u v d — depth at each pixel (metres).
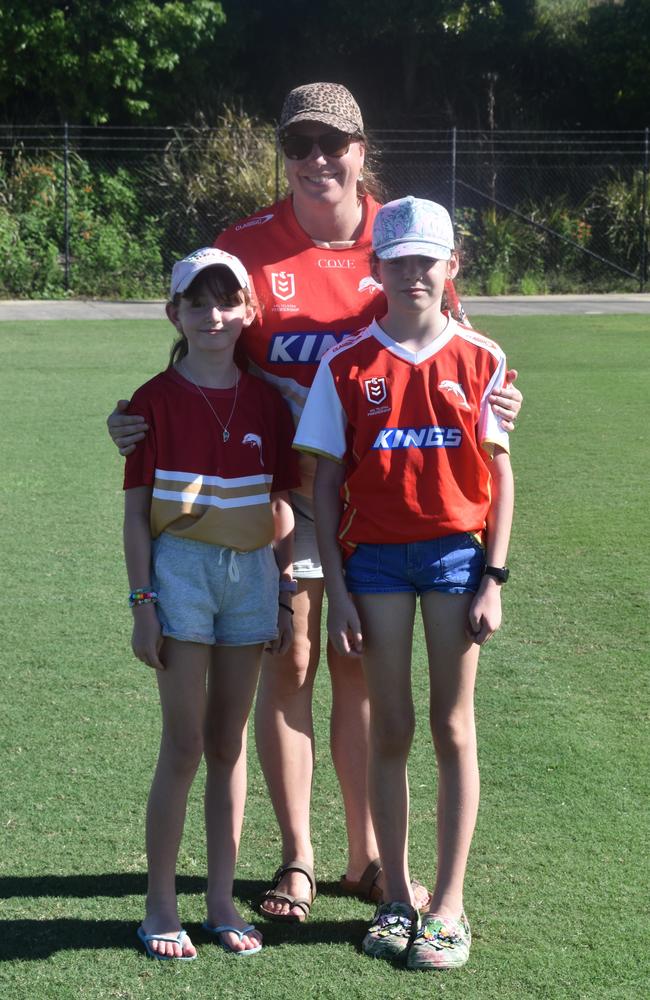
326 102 3.25
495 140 27.20
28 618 5.28
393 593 2.96
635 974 2.84
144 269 22.03
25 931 3.02
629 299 21.70
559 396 11.34
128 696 4.48
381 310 3.30
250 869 3.39
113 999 2.74
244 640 3.02
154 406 2.97
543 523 6.95
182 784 2.99
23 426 9.62
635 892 3.19
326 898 3.26
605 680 4.66
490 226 23.83
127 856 3.39
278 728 3.30
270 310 3.28
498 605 2.95
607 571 6.04
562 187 25.80
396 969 2.88
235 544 2.95
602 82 28.31
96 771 3.88
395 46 28.52
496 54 29.03
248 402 3.04
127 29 24.12
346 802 3.32
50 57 23.66
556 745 4.07
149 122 25.61
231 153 23.42
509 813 3.61
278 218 3.39
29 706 4.37
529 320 17.86
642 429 9.75
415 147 26.98
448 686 2.99
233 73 27.33
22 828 3.52
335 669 3.35
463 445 2.93
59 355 13.80
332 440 3.00
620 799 3.70
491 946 2.96
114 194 22.91
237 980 2.83
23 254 21.12
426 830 3.58
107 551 6.29
